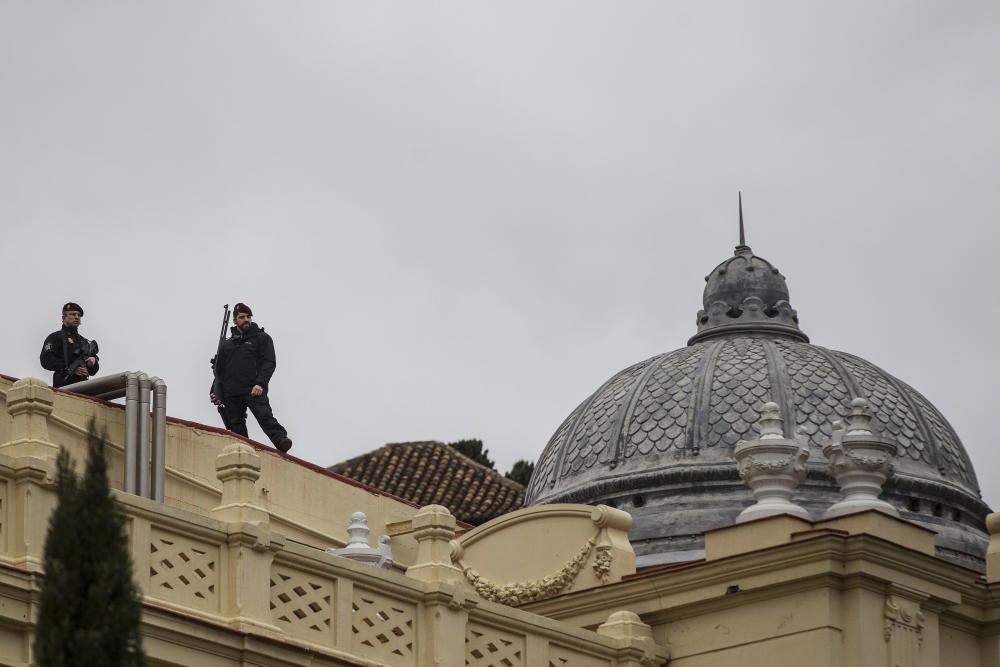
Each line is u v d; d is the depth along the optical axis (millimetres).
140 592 20062
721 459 33406
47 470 23422
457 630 26812
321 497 33562
